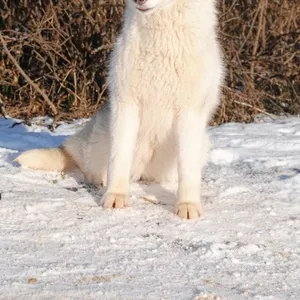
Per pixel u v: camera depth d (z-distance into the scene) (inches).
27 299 71.7
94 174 113.8
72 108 185.8
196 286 76.9
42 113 187.9
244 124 180.7
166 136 108.1
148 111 105.3
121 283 76.9
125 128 104.7
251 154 143.0
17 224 93.5
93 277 78.1
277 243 91.4
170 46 101.2
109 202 101.6
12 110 186.1
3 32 194.7
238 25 203.8
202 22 102.0
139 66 102.3
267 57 201.5
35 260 82.3
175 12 100.3
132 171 114.4
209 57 103.8
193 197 101.4
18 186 109.6
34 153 119.5
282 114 201.6
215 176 122.1
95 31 191.2
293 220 99.1
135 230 93.6
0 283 75.3
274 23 210.4
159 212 101.0
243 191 112.4
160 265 82.5
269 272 82.1
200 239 91.4
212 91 107.3
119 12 190.1
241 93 193.0
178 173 103.6
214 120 183.2
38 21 191.8
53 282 76.2
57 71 189.9
